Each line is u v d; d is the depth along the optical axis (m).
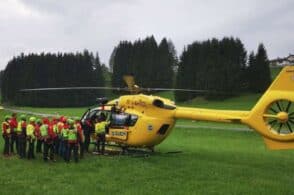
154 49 149.75
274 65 136.25
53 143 23.59
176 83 133.38
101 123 25.83
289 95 20.95
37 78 147.62
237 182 19.61
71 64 150.00
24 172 20.84
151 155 26.16
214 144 35.53
